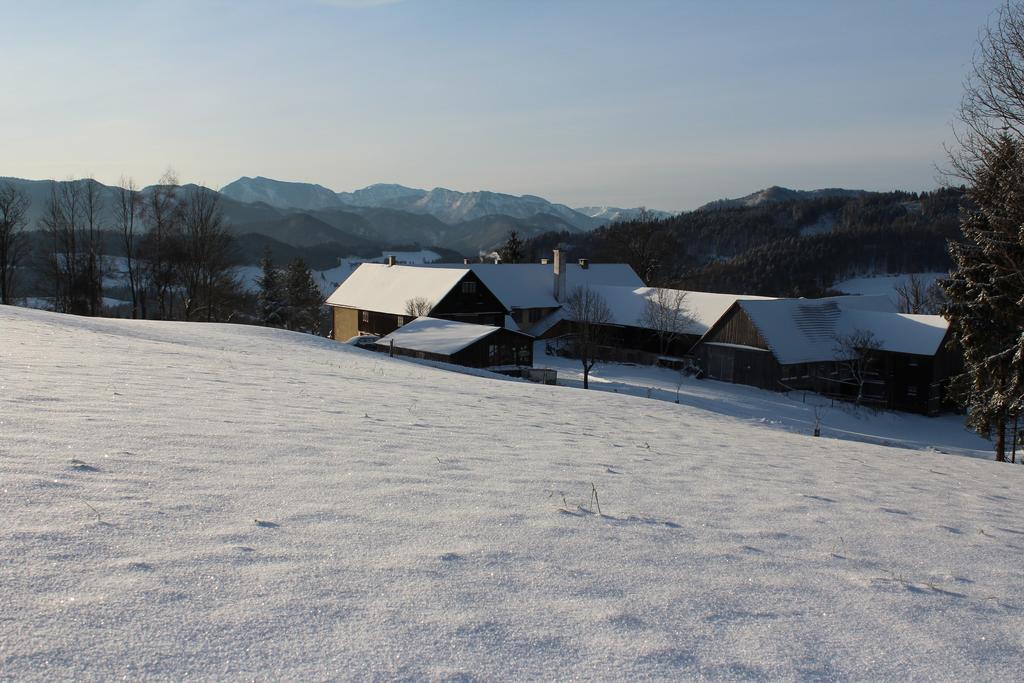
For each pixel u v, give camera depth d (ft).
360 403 35.04
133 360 41.78
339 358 79.87
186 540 12.20
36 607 9.16
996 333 92.32
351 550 12.73
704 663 9.98
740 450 35.09
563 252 210.38
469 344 134.92
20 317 65.62
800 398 146.10
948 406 150.20
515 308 203.21
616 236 302.66
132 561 10.99
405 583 11.52
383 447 22.79
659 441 34.96
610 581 12.85
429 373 75.00
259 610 9.90
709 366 162.09
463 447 24.94
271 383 39.70
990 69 55.72
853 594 13.85
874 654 11.02
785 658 10.46
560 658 9.61
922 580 15.37
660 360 174.50
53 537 11.41
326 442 22.35
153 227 191.01
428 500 16.75
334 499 15.88
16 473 14.42
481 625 10.31
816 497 23.27
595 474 22.67
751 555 15.67
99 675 7.92
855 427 124.77
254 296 260.42
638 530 16.46
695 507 19.65
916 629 12.34
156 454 17.87
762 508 20.61
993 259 69.72
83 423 20.36
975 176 59.31
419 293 188.55
